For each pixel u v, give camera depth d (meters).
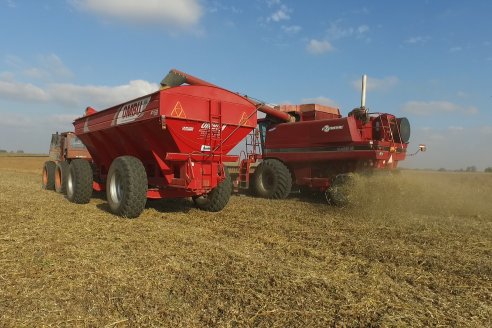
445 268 4.78
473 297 3.91
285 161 11.59
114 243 5.57
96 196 11.77
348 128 10.05
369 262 5.02
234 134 8.45
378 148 9.62
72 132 12.79
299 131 11.22
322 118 12.05
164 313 3.37
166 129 7.53
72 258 4.80
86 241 5.64
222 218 8.02
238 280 4.13
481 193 10.94
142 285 3.96
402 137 10.46
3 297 3.63
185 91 7.65
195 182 7.90
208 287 3.94
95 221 7.22
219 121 8.12
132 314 3.35
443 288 4.14
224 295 3.75
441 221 7.86
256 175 12.05
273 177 11.52
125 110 8.45
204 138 8.02
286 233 6.62
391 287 4.10
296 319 3.30
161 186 8.55
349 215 8.49
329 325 3.22
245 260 4.85
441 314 3.48
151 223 7.20
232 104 8.33
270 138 11.95
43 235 5.93
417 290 4.07
